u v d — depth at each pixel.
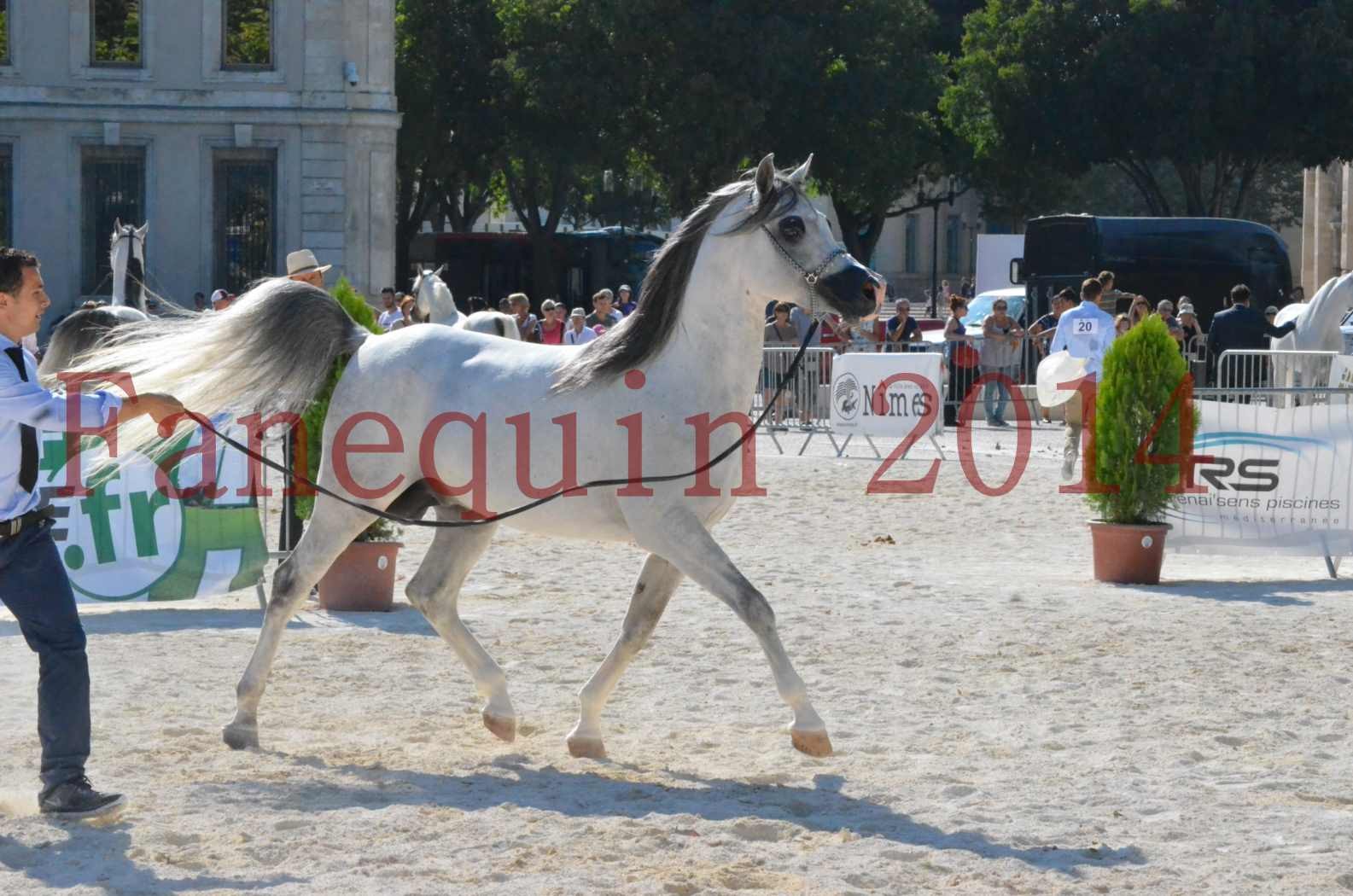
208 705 9.85
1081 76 57.03
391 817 7.36
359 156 51.72
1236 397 17.98
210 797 7.71
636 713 9.77
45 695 7.41
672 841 7.05
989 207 72.81
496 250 59.50
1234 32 53.53
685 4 54.22
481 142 58.94
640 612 8.78
